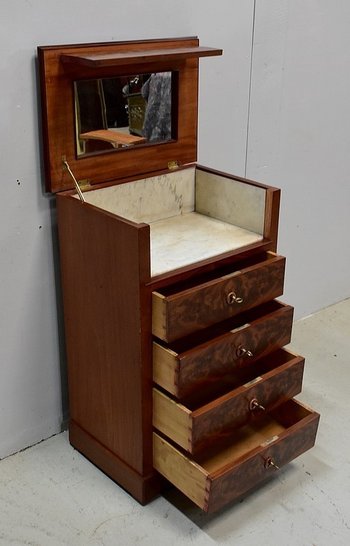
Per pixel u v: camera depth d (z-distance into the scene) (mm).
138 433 1451
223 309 1387
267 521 1477
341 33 1968
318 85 1986
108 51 1427
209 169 1615
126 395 1448
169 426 1404
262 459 1428
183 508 1510
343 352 2119
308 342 2172
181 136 1612
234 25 1700
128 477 1526
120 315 1376
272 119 1914
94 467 1632
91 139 1464
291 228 2146
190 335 1461
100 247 1362
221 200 1608
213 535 1438
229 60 1731
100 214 1328
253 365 1608
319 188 2162
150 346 1369
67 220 1438
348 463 1649
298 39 1865
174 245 1479
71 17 1392
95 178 1497
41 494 1545
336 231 2301
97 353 1492
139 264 1271
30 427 1684
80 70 1396
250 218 1548
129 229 1262
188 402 1493
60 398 1717
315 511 1505
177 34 1591
